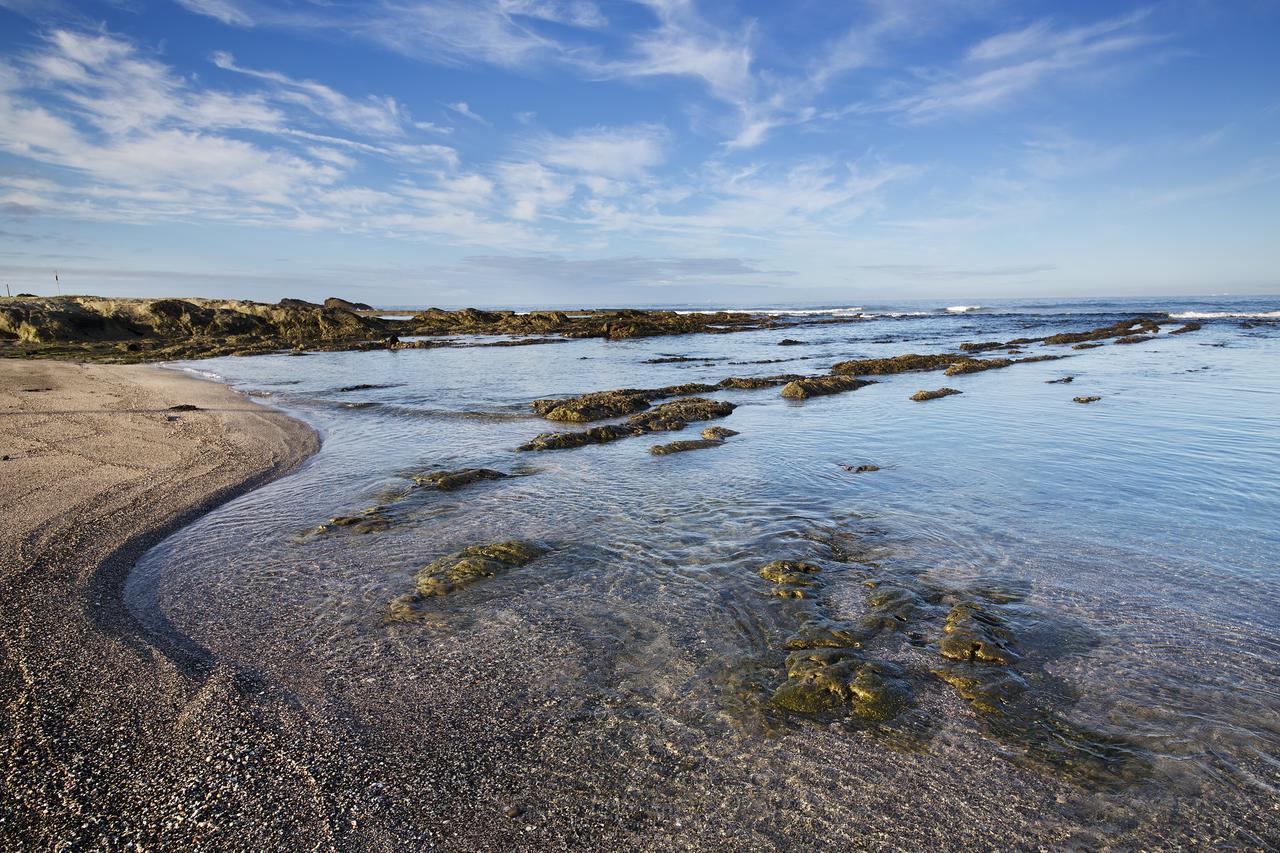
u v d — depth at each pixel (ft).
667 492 32.32
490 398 66.54
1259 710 14.84
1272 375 68.74
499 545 24.73
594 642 18.39
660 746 14.11
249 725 14.93
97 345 148.77
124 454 41.27
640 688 16.19
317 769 13.53
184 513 30.19
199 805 12.57
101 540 26.40
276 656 17.95
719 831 11.85
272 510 30.94
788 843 11.57
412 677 16.83
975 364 79.46
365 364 110.93
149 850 11.56
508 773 13.37
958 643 17.37
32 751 14.02
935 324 192.44
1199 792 12.56
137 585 22.81
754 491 32.09
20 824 12.10
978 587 21.12
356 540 26.73
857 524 27.07
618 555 24.50
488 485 34.24
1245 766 13.16
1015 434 43.27
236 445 44.42
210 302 219.41
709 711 15.25
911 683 16.12
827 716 14.97
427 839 11.75
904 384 70.23
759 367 93.61
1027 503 29.40
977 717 14.83
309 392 73.82
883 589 21.04
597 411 53.62
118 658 17.76
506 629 19.25
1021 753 13.69
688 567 23.26
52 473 36.42
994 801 12.44
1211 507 28.27
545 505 30.68
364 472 37.50
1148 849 11.37
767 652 17.70
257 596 21.79
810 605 20.16
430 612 20.38
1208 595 20.36
